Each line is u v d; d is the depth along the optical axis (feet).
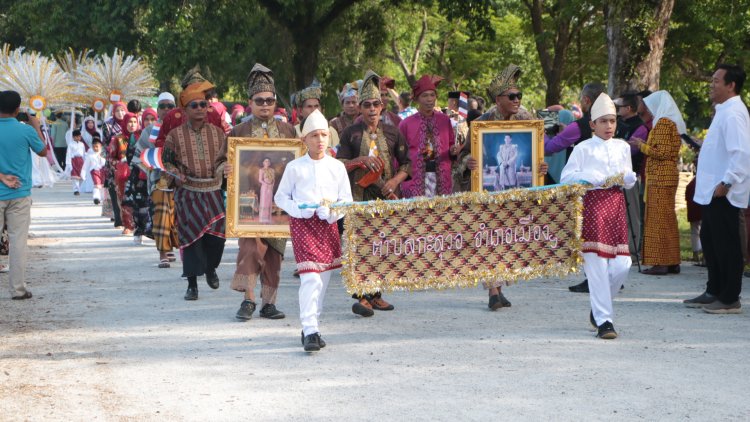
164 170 38.27
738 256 35.45
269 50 144.56
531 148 35.32
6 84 126.11
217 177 35.99
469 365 27.58
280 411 23.26
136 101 59.57
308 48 143.64
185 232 38.47
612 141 31.09
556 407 23.31
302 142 34.06
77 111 138.41
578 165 30.99
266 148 34.04
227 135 35.50
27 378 26.58
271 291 35.35
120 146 65.26
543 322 34.01
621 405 23.44
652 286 42.57
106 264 50.96
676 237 45.96
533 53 161.38
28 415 23.04
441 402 23.88
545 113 48.24
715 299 36.68
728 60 110.11
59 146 139.03
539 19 126.41
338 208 29.30
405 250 30.42
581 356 28.55
